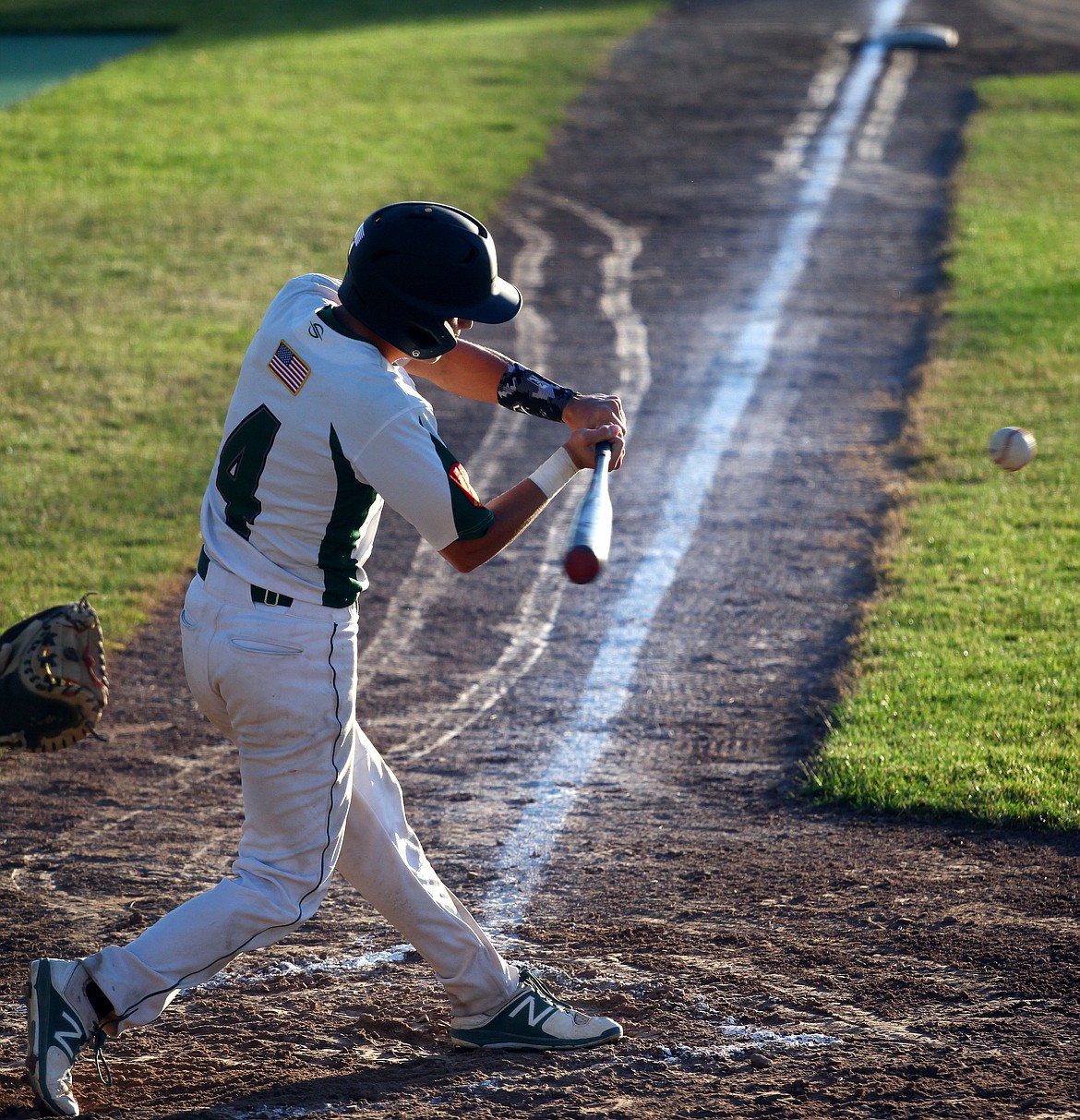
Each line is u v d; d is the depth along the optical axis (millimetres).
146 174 64875
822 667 25078
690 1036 13602
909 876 17562
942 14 106562
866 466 35219
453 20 105250
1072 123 73062
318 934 16281
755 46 94938
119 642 26484
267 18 105812
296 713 11586
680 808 20109
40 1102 11586
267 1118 11906
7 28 102438
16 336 44906
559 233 57750
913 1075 12836
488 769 21672
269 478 11477
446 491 11406
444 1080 12633
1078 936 15805
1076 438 35406
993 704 22531
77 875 17906
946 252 53344
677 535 31750
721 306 48844
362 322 11797
